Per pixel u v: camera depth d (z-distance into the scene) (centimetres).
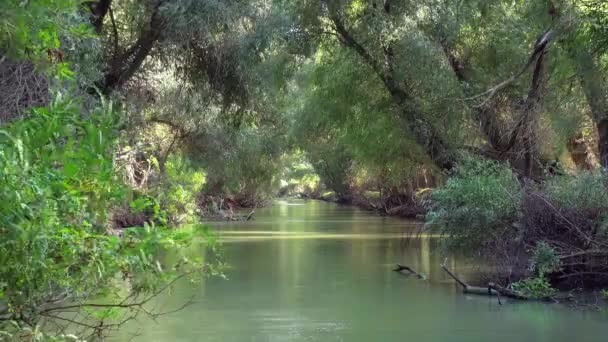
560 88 1653
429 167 2180
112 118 538
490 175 1327
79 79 1091
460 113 1770
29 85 838
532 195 1238
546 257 1159
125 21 1698
